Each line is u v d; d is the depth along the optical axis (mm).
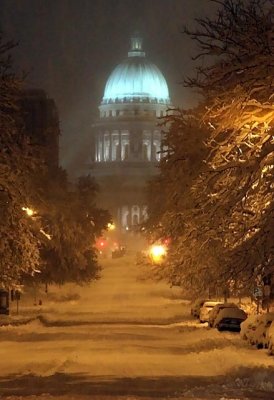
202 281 57312
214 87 47156
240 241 47625
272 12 44094
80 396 32562
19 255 61938
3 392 34625
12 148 60938
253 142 49812
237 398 31641
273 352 51688
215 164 50219
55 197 105688
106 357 51875
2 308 95125
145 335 72875
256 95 45375
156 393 34031
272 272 43969
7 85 58312
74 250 115812
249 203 46906
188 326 82938
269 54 42812
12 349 58594
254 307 81250
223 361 48250
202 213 54125
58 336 71188
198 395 32938
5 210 59312
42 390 35344
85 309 115812
